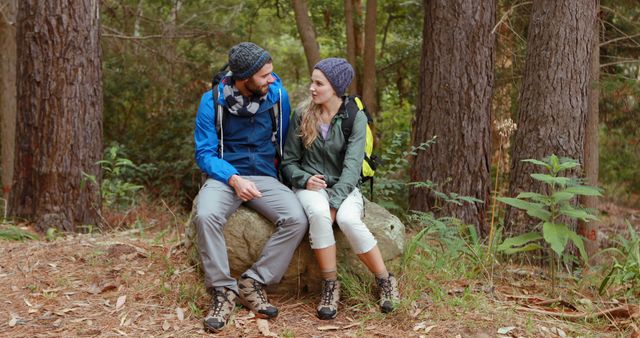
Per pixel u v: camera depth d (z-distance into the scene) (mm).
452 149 5809
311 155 3850
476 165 5836
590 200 5941
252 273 3613
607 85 6082
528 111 5293
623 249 6121
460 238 4750
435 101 5867
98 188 5410
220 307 3457
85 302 3721
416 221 5777
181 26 10656
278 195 3695
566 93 5137
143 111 11562
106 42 10211
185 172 9570
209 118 3770
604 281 4207
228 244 3756
